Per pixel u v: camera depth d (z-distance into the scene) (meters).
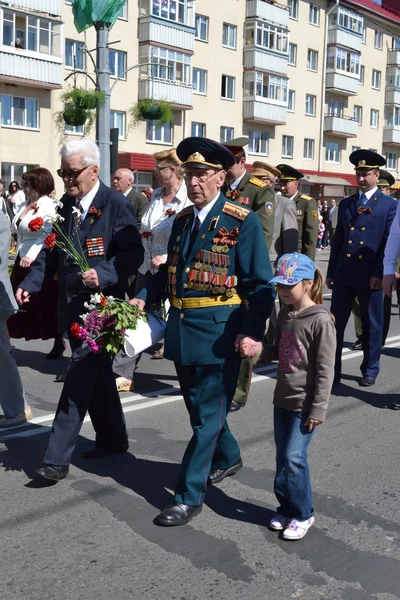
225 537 3.76
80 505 4.14
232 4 34.91
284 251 7.21
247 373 6.04
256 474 4.64
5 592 3.22
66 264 4.50
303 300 3.66
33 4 26.47
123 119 30.83
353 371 7.62
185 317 3.90
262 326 3.80
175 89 31.83
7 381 5.49
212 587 3.28
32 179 7.01
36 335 7.38
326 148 42.47
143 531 3.82
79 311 4.44
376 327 6.92
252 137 37.16
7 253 5.20
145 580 3.33
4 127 26.59
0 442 5.22
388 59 46.84
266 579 3.36
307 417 3.67
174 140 32.88
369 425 5.74
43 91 27.58
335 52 40.78
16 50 26.05
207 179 3.85
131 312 4.06
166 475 4.62
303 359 3.63
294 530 3.75
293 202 7.33
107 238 4.45
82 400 4.42
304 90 39.91
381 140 47.25
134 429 5.55
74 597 3.19
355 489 4.44
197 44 33.56
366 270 6.68
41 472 4.35
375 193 6.75
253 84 35.91
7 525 3.88
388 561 3.56
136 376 7.24
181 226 4.06
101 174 13.23
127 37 30.41
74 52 28.52
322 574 3.42
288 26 37.62
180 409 6.11
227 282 3.85
